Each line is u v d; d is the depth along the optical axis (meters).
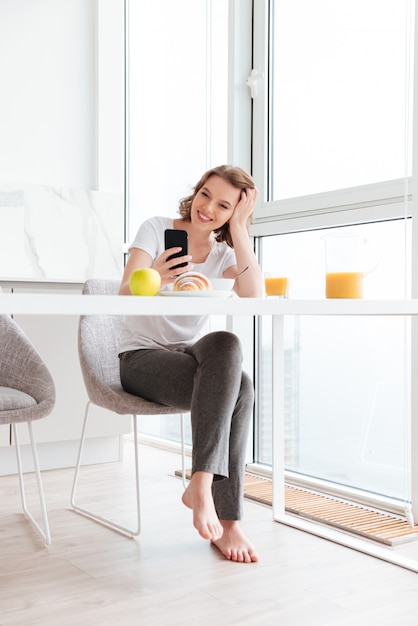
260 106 3.27
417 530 2.33
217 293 1.56
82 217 3.72
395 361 2.62
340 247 1.76
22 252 3.56
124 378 2.22
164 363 2.08
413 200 2.42
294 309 1.58
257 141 3.29
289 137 3.16
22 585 1.83
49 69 3.71
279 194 3.22
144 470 3.22
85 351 2.29
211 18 3.56
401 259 2.61
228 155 3.32
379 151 2.71
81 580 1.87
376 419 2.70
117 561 2.02
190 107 3.71
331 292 1.77
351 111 2.84
